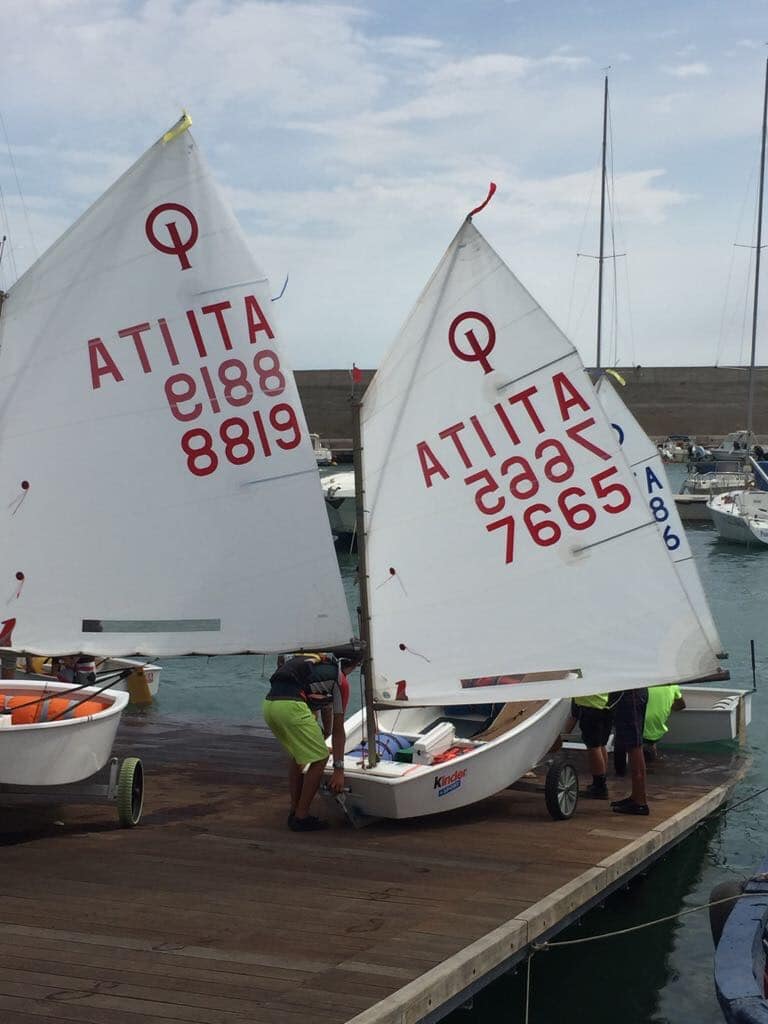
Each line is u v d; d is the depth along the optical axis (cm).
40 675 1305
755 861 993
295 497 909
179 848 830
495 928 668
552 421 928
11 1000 558
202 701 1670
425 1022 592
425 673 922
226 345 910
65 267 905
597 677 929
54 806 958
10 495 916
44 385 911
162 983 582
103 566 921
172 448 915
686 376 8706
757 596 2750
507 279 919
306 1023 540
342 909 698
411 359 913
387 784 861
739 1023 556
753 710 1565
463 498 928
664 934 853
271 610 914
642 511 919
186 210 905
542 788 997
